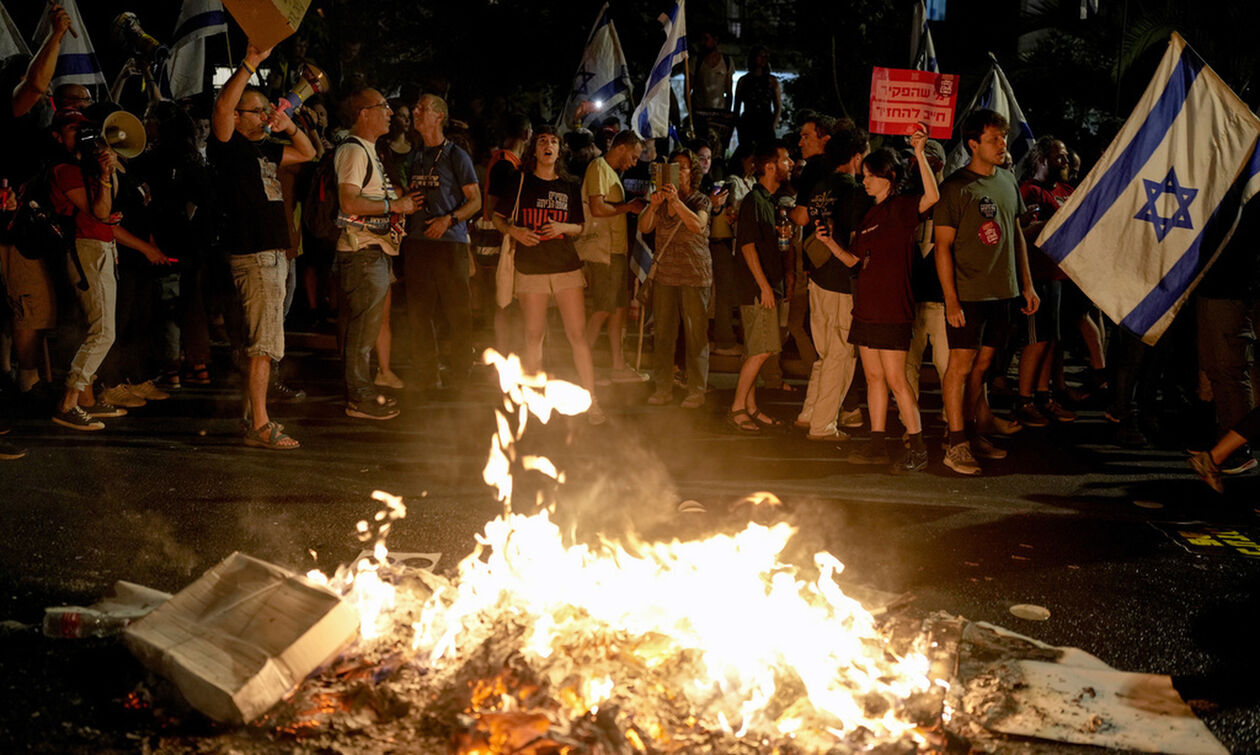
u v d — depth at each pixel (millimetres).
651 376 9023
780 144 7594
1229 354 6305
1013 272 6348
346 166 6922
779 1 18031
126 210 7320
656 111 9625
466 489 5770
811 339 7863
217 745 3055
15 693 3346
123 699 3320
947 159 9477
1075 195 6000
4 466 5867
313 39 13922
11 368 7625
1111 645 4094
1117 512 5781
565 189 7289
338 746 3027
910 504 5801
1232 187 5852
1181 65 5859
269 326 6395
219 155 6191
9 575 4355
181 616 3479
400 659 3418
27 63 7211
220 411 7430
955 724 3330
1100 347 8641
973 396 6836
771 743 3047
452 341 8148
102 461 6043
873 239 6266
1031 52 15062
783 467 6473
